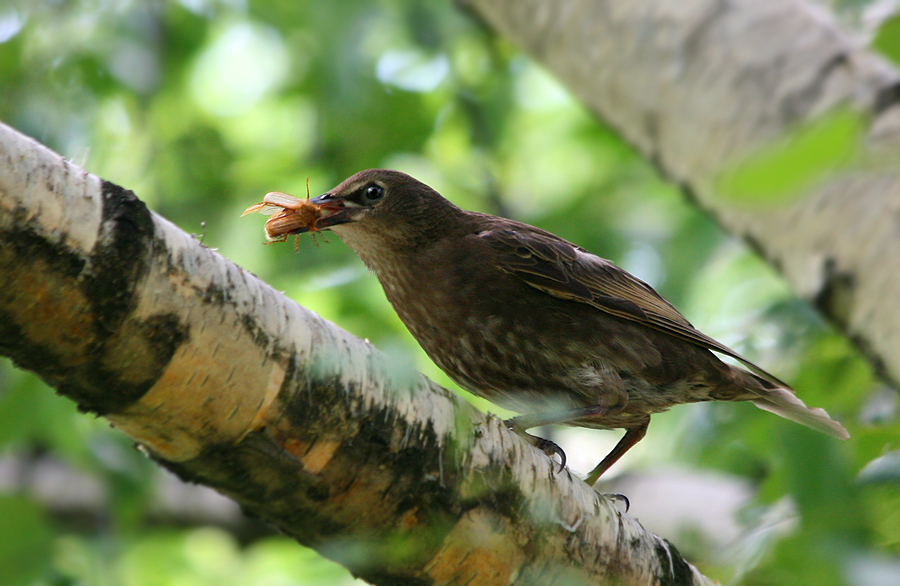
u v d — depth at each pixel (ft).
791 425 21.47
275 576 41.45
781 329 34.17
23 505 28.19
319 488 18.52
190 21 46.57
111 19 43.21
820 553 19.13
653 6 31.40
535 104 50.90
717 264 41.60
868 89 25.85
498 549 20.10
